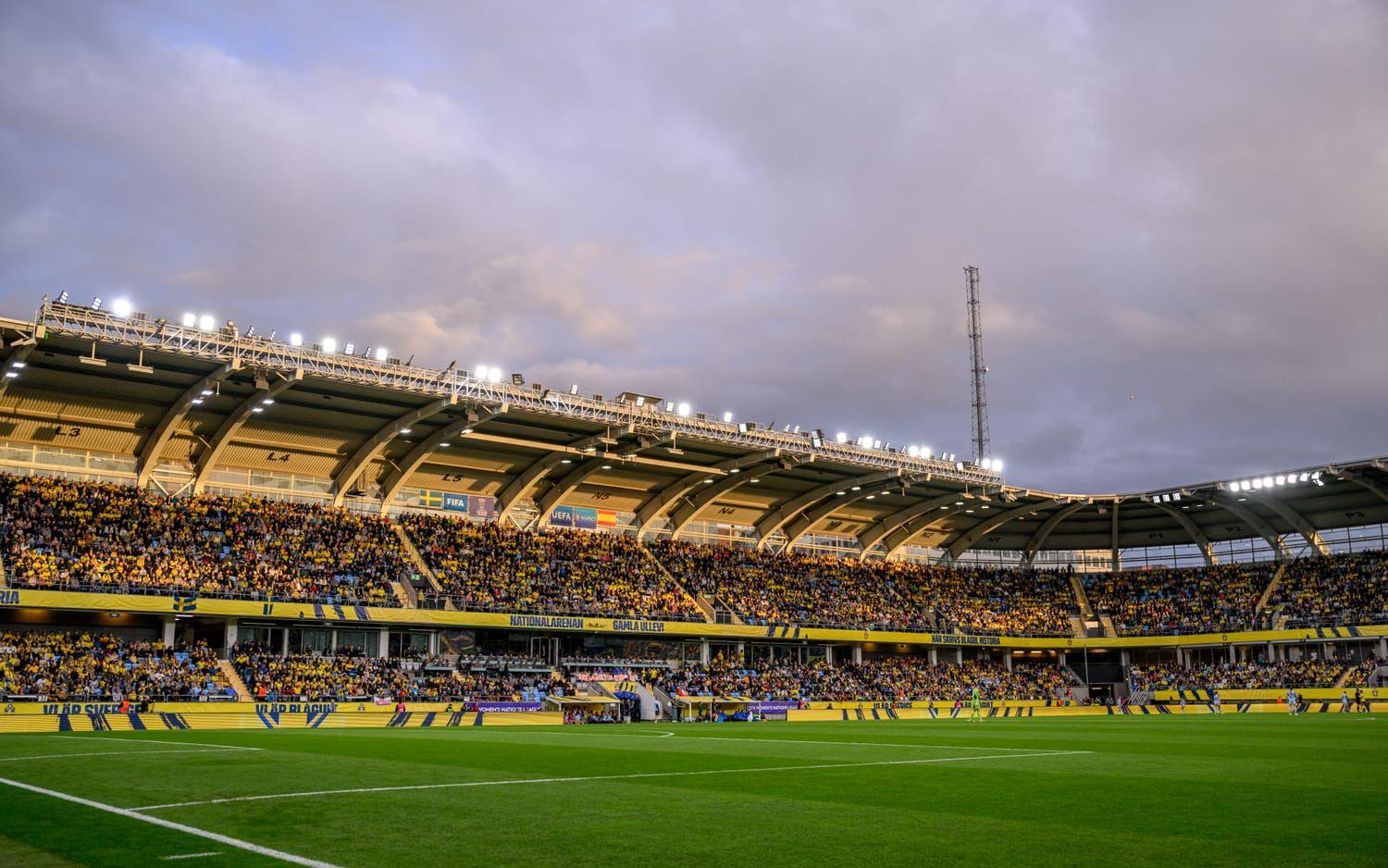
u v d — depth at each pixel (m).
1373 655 97.56
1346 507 101.69
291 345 65.25
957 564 117.25
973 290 116.88
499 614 78.19
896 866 13.31
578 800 19.92
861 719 83.12
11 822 16.77
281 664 69.25
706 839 15.32
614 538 94.06
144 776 24.09
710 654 93.50
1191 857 13.88
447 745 39.06
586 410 77.44
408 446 80.69
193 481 76.94
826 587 101.50
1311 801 19.64
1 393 65.69
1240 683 96.69
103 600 63.75
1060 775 25.45
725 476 92.38
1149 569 115.06
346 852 14.17
